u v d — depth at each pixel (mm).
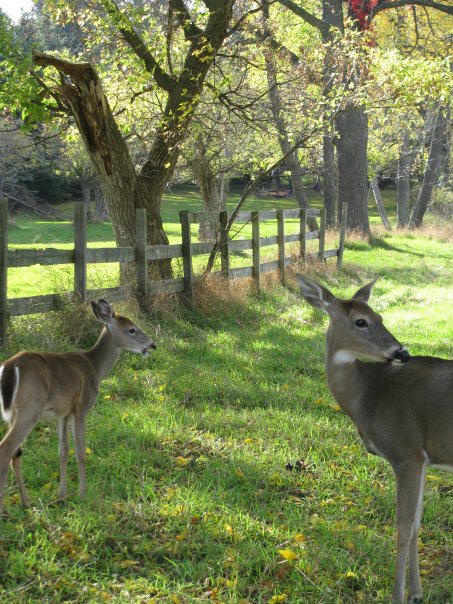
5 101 11594
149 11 13023
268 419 7203
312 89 16312
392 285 17609
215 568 4473
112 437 6418
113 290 10406
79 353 5699
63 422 5281
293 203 46969
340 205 28594
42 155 34938
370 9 23781
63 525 4781
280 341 10680
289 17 22062
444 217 44156
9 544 4484
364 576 4531
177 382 8234
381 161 36312
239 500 5391
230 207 39938
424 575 4668
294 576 4434
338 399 4977
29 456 5980
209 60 12625
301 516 5207
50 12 13867
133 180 12133
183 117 12281
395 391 4648
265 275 15148
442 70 13016
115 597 4074
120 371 8516
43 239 27625
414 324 12484
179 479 5750
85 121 11609
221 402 7875
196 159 18969
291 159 22375
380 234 31531
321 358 9844
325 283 16453
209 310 11914
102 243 26266
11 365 4922
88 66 11086
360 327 4812
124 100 14609
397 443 4578
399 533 4352
